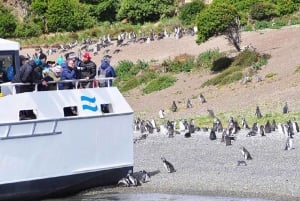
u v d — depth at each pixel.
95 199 25.28
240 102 49.00
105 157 26.55
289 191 24.53
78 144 25.78
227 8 64.81
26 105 24.58
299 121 40.62
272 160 30.12
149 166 30.69
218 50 67.44
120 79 68.44
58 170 25.42
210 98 53.38
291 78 52.62
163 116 49.06
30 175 24.83
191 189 25.88
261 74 56.06
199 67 65.00
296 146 33.44
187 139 38.16
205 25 65.06
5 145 24.14
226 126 41.94
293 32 67.88
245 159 30.62
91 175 26.25
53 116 25.11
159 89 61.66
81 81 26.11
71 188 26.09
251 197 24.20
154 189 26.31
